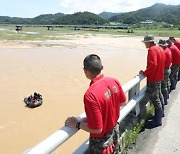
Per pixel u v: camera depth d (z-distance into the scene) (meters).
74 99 12.46
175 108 7.48
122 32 97.50
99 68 2.99
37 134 8.73
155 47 5.99
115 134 3.29
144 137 5.62
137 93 6.00
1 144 8.01
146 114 6.30
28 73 18.33
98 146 3.15
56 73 18.45
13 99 12.33
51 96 12.91
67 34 72.44
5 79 16.39
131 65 22.36
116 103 3.17
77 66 21.42
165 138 5.59
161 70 6.04
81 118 3.34
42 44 39.91
